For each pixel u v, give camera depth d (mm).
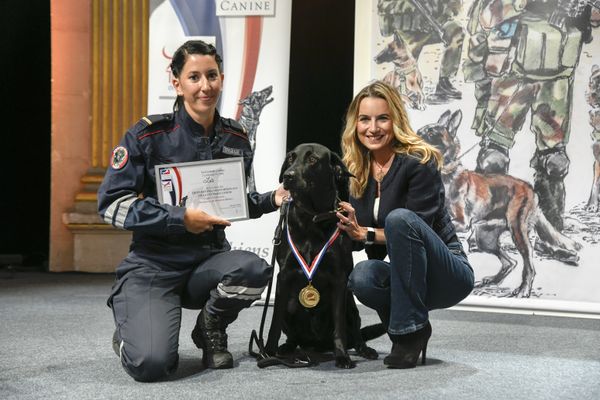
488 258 4359
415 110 4449
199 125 2801
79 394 2398
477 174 4363
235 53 4609
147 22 6285
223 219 2695
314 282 2814
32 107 6547
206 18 4609
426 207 2855
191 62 2738
